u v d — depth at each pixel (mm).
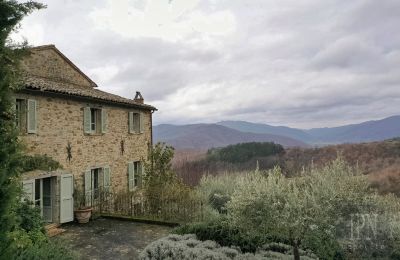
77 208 13227
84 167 13875
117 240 10828
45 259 5961
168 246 8391
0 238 4461
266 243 8797
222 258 7492
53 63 15594
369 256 7609
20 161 4914
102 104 15094
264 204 6980
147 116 19797
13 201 4637
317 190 6953
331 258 7172
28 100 10852
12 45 4859
